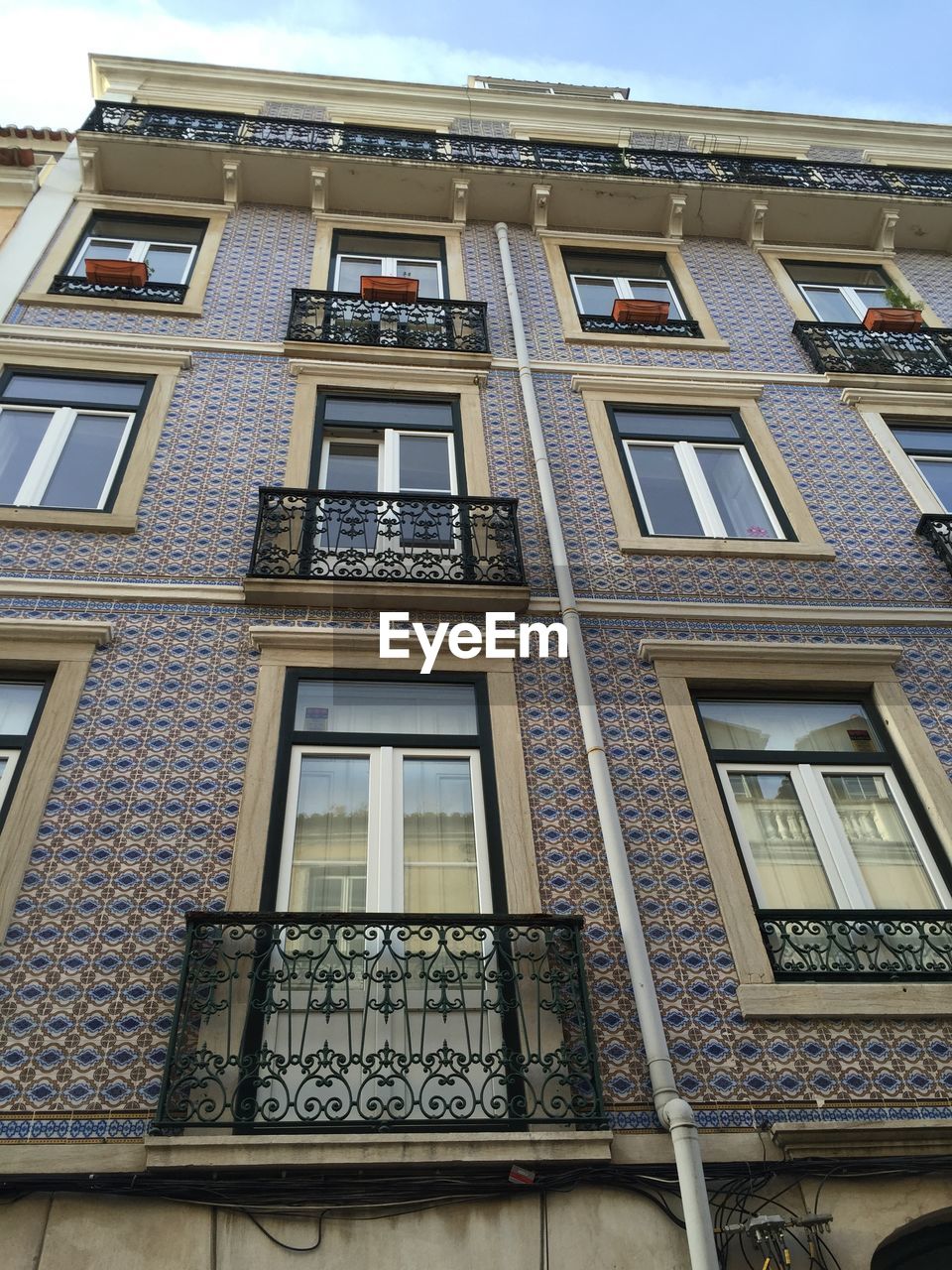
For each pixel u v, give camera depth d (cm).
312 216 976
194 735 517
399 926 439
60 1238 351
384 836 494
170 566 605
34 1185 359
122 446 689
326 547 646
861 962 466
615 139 1194
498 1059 403
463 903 476
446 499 654
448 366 796
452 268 934
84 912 443
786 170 1093
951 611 642
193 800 489
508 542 645
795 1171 391
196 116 1012
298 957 427
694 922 473
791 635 619
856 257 1043
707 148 1201
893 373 858
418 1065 417
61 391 720
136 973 425
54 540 607
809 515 709
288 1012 405
